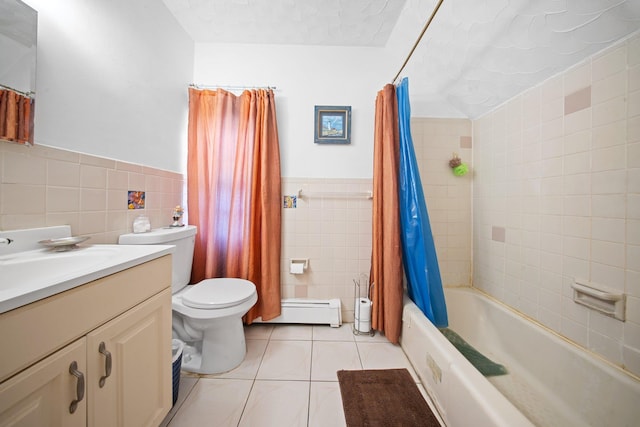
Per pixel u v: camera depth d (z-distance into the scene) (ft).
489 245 5.54
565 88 3.84
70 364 1.77
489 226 5.53
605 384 3.10
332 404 3.53
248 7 4.76
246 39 5.64
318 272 5.89
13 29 2.37
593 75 3.44
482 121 5.75
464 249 6.13
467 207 6.11
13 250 2.41
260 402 3.54
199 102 5.46
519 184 4.75
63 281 1.69
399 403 3.49
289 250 5.86
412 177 4.62
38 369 1.57
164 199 4.78
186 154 5.51
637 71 2.98
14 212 2.45
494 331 5.00
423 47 5.18
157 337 2.74
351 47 5.85
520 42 3.90
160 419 2.76
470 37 4.33
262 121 5.44
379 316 5.08
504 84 4.74
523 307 4.65
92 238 3.26
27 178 2.55
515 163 4.83
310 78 5.81
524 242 4.64
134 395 2.38
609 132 3.27
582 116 3.60
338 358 4.52
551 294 4.09
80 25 3.09
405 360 4.47
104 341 2.05
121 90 3.75
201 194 5.38
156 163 4.56
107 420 2.07
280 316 5.63
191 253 4.71
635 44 2.98
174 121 5.08
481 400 2.50
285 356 4.58
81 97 3.12
